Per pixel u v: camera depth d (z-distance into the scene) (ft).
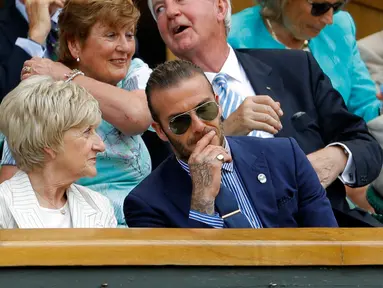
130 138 56.65
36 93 46.55
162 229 38.29
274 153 49.55
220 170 46.52
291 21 69.92
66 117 46.34
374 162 59.47
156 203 48.03
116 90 56.08
